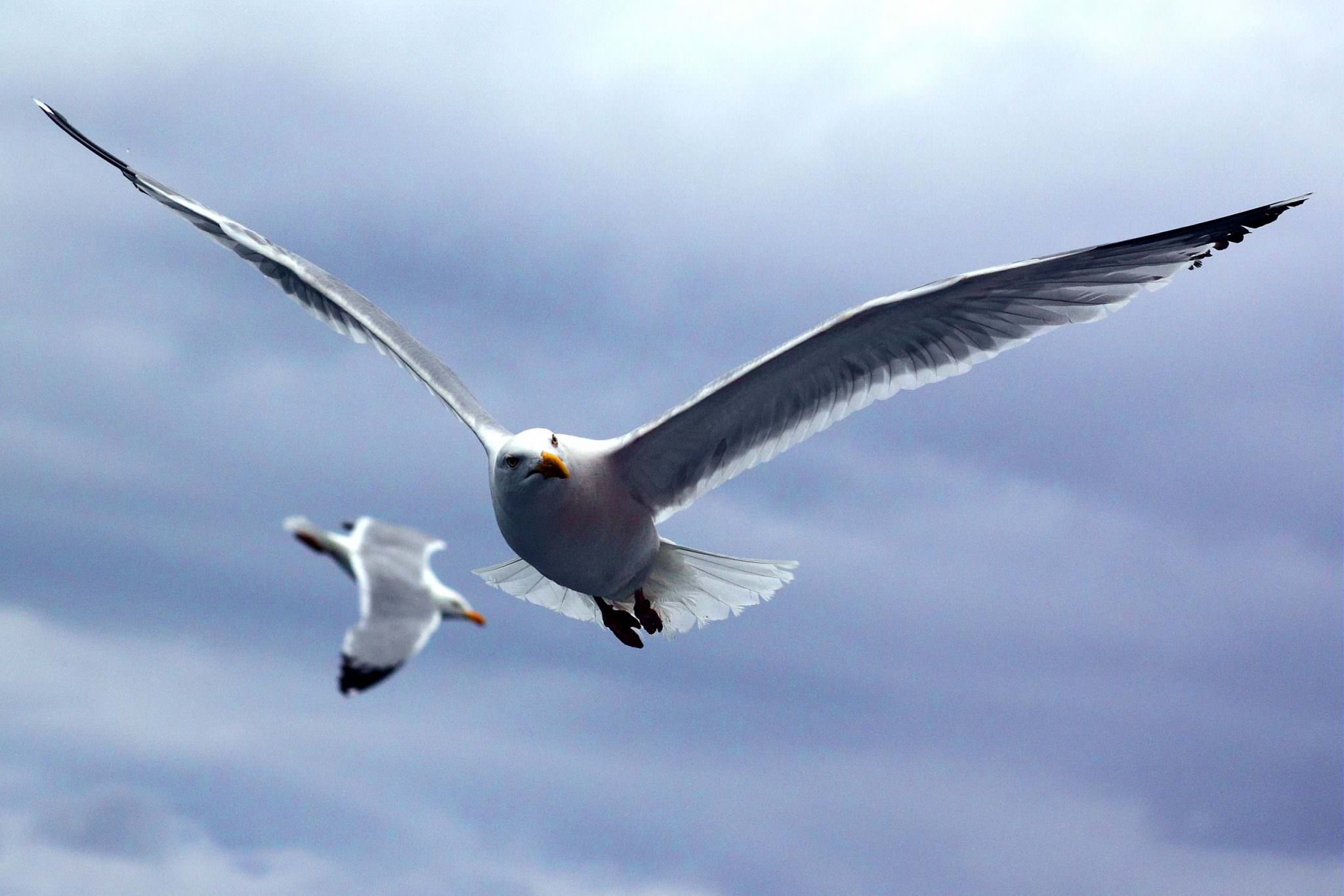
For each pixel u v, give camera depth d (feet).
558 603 47.67
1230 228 36.42
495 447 41.98
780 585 43.62
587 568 41.83
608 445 41.27
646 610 44.39
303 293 48.67
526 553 41.42
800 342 38.01
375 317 46.96
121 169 49.21
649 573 44.06
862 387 40.09
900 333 38.81
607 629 47.11
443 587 19.08
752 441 41.60
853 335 38.45
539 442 39.45
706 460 41.91
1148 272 37.29
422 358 45.78
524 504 39.65
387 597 18.57
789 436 41.19
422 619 18.43
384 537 19.47
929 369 39.37
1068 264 36.78
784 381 40.24
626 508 41.34
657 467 41.78
